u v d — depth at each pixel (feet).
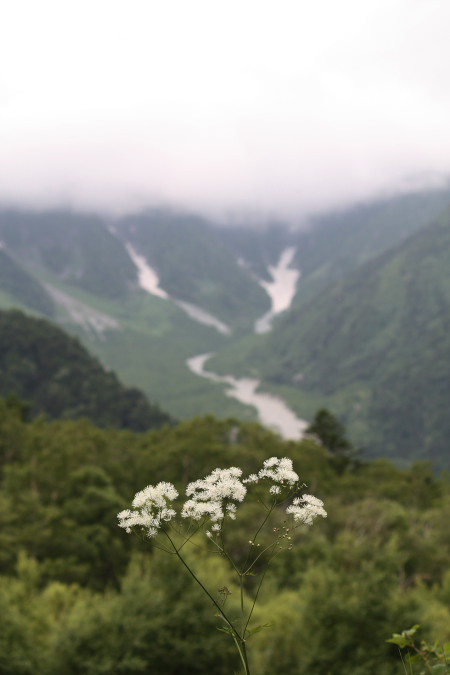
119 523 10.64
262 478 11.02
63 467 200.34
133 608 72.38
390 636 66.64
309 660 69.00
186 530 10.69
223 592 10.78
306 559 120.37
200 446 217.15
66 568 134.62
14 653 68.23
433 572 143.74
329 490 228.22
